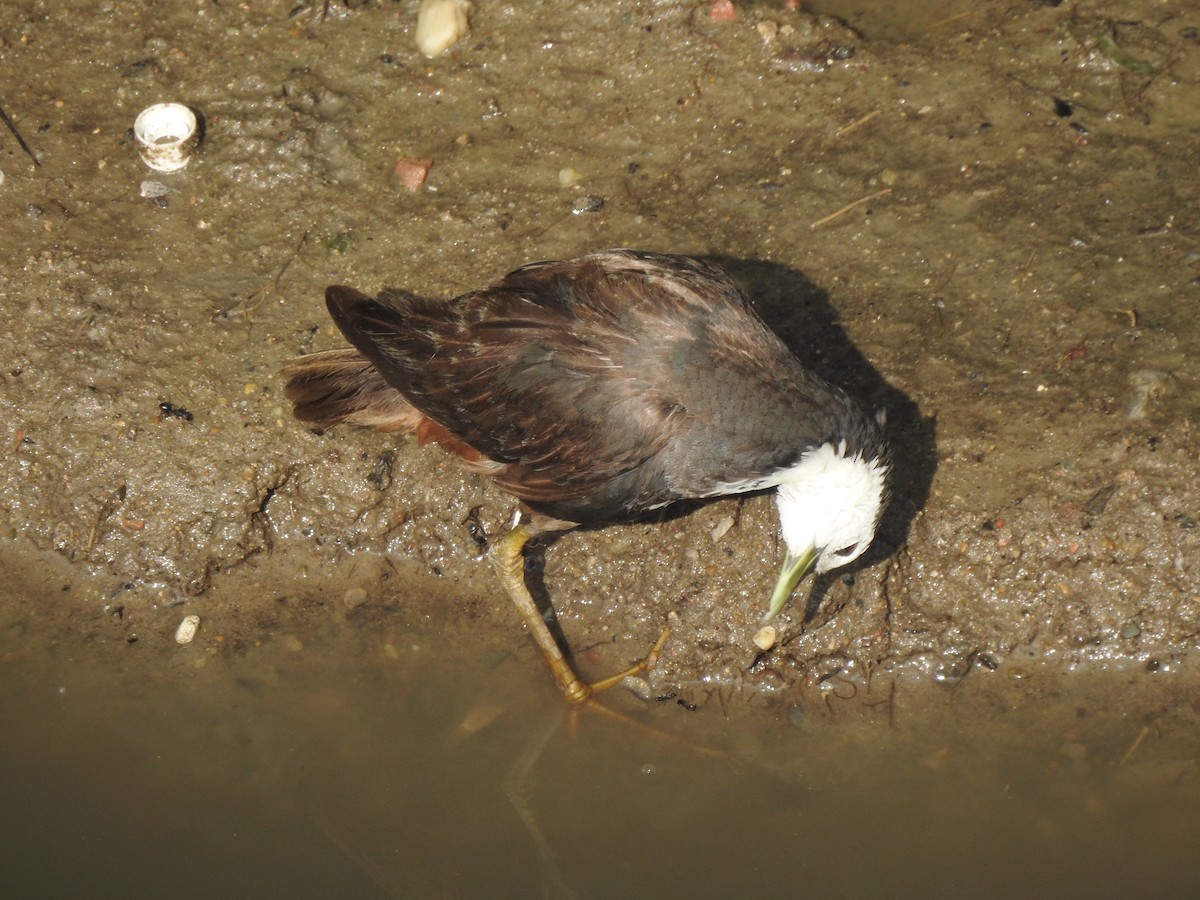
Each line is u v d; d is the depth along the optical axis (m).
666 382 9.56
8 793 10.36
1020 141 12.84
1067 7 13.73
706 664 11.02
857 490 9.88
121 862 9.98
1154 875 9.83
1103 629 10.88
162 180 12.72
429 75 13.45
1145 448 10.86
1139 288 11.73
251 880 9.91
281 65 13.45
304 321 11.84
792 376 9.74
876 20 14.03
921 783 10.50
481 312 9.88
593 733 10.84
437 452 11.44
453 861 10.11
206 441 11.44
